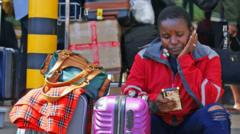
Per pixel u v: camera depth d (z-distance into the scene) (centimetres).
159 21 519
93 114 500
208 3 985
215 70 520
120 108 480
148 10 965
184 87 511
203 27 1066
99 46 940
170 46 514
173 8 516
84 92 531
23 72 1081
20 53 1083
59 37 1009
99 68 562
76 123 523
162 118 536
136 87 534
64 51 568
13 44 1218
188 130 521
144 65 534
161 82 527
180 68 507
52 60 568
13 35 1216
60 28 1007
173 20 507
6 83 1053
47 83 537
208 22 1066
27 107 527
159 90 528
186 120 524
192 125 514
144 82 538
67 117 519
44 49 904
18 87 1081
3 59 1048
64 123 518
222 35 1051
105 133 483
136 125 478
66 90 525
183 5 1211
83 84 536
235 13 1085
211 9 995
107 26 938
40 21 900
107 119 483
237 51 1043
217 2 989
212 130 501
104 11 948
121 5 943
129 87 536
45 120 518
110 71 943
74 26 945
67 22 945
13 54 1070
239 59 967
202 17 1210
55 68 547
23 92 1081
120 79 954
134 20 962
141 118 479
